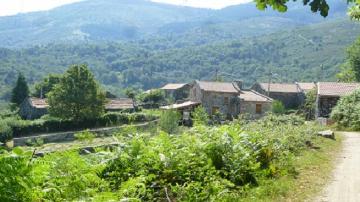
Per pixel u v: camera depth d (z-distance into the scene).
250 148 11.48
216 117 47.56
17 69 155.88
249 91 69.25
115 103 71.06
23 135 47.91
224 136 10.55
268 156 11.89
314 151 16.20
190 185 7.95
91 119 53.94
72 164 6.62
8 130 45.38
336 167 13.01
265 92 76.75
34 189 5.48
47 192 5.93
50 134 46.94
